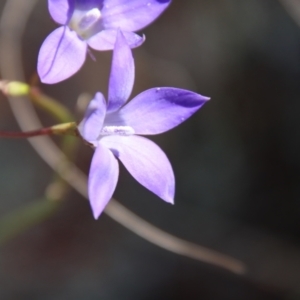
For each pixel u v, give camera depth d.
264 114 0.29
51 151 0.25
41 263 0.29
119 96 0.21
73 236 0.29
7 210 0.28
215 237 0.29
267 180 0.29
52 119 0.29
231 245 0.29
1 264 0.28
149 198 0.29
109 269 0.28
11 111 0.29
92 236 0.29
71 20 0.22
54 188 0.25
